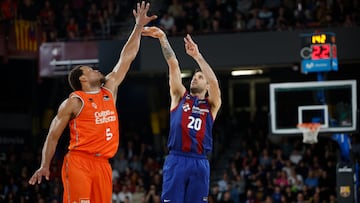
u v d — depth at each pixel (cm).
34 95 2848
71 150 855
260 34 2225
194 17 2480
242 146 2598
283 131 1823
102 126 860
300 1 2434
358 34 2142
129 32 2438
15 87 2853
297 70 2370
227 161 2577
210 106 930
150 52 2258
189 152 912
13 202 2394
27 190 2439
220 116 2727
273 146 2469
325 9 2327
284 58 2198
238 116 2930
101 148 856
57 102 2789
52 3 2770
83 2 2758
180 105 927
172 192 908
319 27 2191
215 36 2256
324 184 2134
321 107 1812
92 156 854
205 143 918
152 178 2389
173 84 938
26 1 2566
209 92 931
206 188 919
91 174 849
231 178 2453
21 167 2573
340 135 1820
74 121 855
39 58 2392
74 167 847
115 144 876
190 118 916
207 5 2517
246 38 2233
